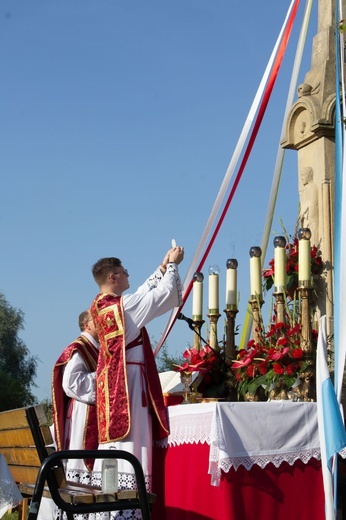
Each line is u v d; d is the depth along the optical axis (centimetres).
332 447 430
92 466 499
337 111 516
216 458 421
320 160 603
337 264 472
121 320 461
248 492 432
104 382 459
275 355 493
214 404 432
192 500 449
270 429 439
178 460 467
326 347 461
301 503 442
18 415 411
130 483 438
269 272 583
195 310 590
